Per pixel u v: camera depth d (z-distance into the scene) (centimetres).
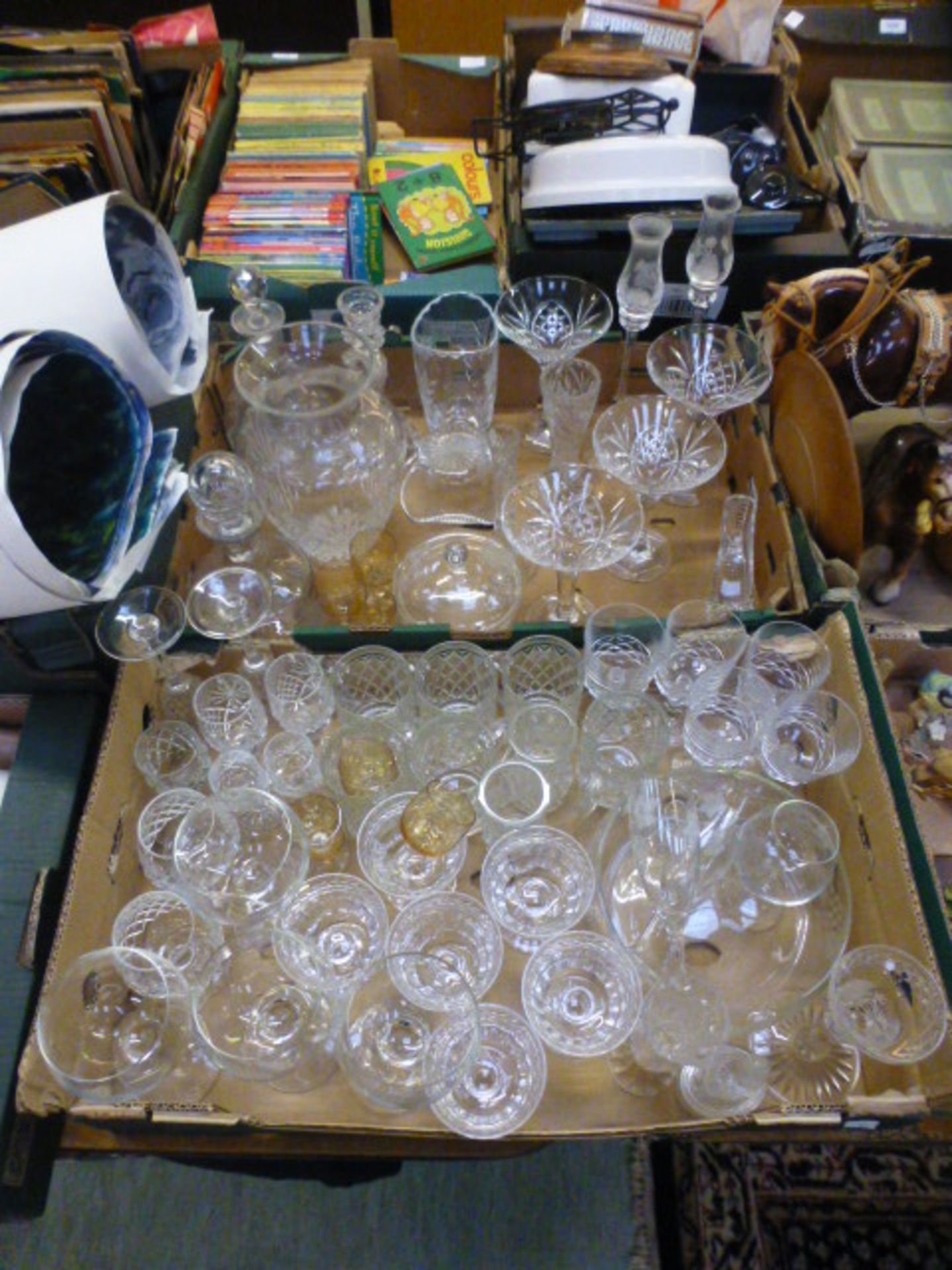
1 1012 80
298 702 99
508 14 195
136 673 96
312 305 133
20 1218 80
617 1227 129
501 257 146
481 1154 84
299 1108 82
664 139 130
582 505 109
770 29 150
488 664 96
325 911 89
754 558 115
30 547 75
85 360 83
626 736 93
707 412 112
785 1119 72
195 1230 131
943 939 77
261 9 231
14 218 121
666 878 81
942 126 154
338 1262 128
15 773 92
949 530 113
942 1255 124
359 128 154
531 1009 80
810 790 99
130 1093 72
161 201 146
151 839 90
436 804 86
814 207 144
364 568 114
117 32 153
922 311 115
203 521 109
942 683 110
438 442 121
